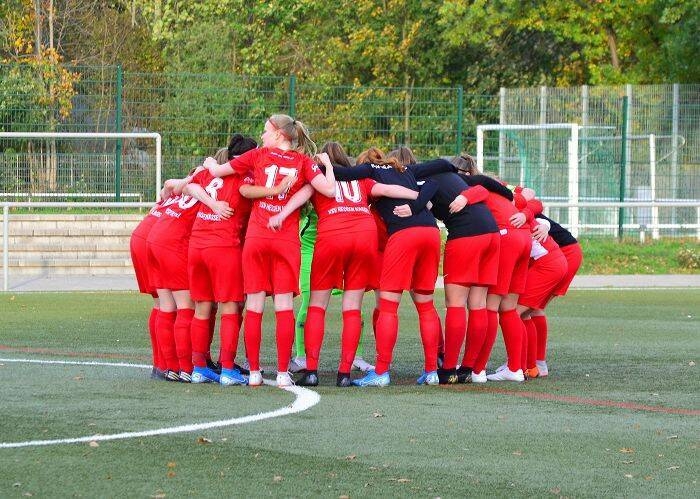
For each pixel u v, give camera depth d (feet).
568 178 136.36
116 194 130.21
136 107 130.72
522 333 51.03
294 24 223.92
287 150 47.50
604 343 65.77
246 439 35.99
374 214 50.21
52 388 46.68
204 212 48.06
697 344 65.26
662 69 184.65
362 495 29.17
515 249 49.96
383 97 135.23
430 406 43.14
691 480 31.30
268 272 47.85
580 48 218.38
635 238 135.23
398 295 48.91
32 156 128.77
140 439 35.68
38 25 197.06
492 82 220.02
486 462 33.17
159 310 50.11
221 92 130.93
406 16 217.56
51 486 29.63
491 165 144.87
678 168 138.21
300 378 50.49
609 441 36.50
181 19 218.18
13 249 118.32
